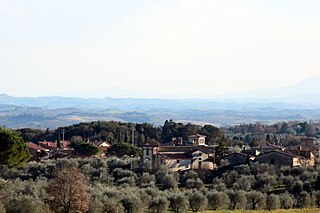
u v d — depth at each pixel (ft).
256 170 356.79
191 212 255.09
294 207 277.03
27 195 213.05
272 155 393.50
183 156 428.97
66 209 198.18
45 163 376.68
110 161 401.90
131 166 388.37
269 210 258.78
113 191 250.16
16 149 276.21
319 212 244.63
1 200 197.47
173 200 255.70
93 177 342.85
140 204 240.94
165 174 354.74
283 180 327.47
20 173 342.03
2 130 277.85
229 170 368.07
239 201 270.46
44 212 197.06
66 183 198.70
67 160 385.09
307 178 324.19
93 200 220.84
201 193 264.31
